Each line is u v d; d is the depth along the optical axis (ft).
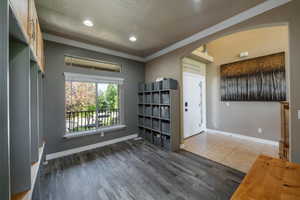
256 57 11.80
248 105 12.55
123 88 13.23
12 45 3.98
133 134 13.88
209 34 8.71
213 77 15.15
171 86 10.45
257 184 2.84
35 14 5.46
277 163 3.71
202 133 14.99
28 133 4.06
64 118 9.87
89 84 11.40
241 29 7.26
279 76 10.57
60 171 7.57
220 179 6.70
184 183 6.42
